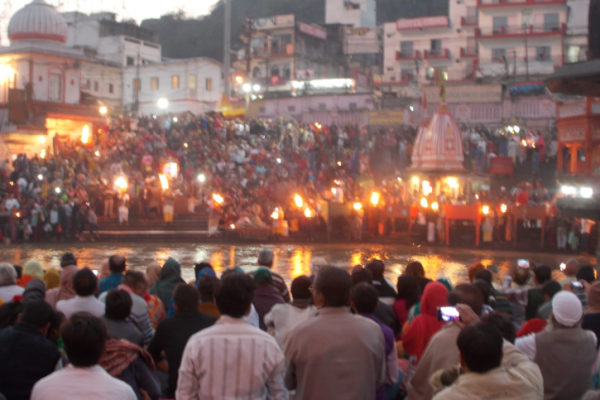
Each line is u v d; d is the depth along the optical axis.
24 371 4.62
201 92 66.06
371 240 30.06
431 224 28.92
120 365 4.48
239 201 31.25
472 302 5.42
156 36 76.25
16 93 37.62
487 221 27.91
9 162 37.44
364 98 52.09
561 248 26.58
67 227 28.47
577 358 5.13
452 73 62.31
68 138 39.50
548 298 7.58
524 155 37.28
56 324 5.18
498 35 59.22
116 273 8.34
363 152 39.81
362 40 74.94
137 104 65.69
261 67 70.00
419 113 49.56
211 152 38.09
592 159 22.28
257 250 26.09
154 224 30.80
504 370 3.81
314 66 71.75
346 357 4.43
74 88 43.34
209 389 4.14
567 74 8.12
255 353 4.19
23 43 41.81
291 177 35.53
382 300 7.81
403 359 6.79
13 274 7.59
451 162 30.39
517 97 47.34
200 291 6.59
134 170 35.62
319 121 51.62
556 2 58.31
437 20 66.56
